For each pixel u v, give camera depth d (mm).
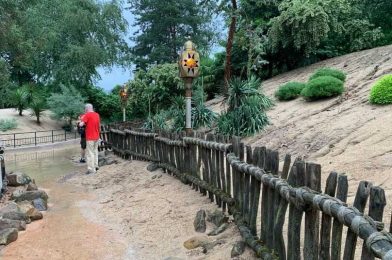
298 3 16266
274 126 10758
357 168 6004
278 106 12984
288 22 16219
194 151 7344
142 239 5492
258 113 10906
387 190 4926
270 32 16797
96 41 31250
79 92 29078
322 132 8609
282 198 3742
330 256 2926
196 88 15812
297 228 3441
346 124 8570
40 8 29156
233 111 11312
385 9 19250
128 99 19312
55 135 23797
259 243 4223
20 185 8781
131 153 11781
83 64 29812
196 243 4961
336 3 16578
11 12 21375
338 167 6281
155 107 19094
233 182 5359
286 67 18719
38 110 27375
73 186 9297
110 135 14133
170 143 8586
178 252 4887
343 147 7281
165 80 18375
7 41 20812
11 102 28094
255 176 4332
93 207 7301
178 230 5578
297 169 3381
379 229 2342
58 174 11047
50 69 31297
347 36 18188
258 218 5070
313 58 17922
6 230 5641
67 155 15852
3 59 21984
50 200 7934
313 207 3082
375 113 8672
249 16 18188
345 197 2805
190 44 9523
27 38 24031
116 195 8000
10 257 5047
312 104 11812
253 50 15922
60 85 28219
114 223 6285
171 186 7848
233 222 5379
